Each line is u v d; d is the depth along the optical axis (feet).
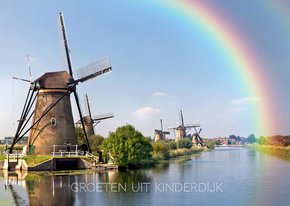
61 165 289.33
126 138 304.91
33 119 321.32
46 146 312.50
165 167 320.70
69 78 322.55
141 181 217.15
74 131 326.44
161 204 153.99
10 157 295.48
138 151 301.84
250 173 265.95
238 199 166.20
